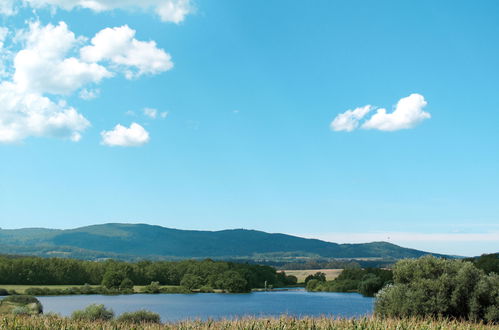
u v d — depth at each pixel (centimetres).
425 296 4725
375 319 3153
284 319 3036
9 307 7369
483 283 4638
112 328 3044
